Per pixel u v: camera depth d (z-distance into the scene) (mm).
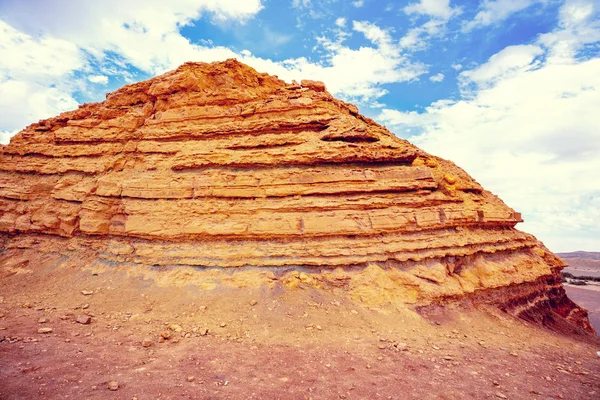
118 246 17266
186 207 16625
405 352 10836
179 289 14328
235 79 22156
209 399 7305
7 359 8305
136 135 20594
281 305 13141
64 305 13414
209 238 15922
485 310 15367
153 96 22219
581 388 9406
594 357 12828
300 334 11539
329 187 15992
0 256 19047
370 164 17344
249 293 13773
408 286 14516
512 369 10391
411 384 8758
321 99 19859
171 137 19500
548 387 9297
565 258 125125
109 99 23703
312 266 14773
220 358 9602
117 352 9508
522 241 20250
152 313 12938
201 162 17688
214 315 12680
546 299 19531
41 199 20344
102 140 20781
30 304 13227
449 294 14703
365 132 17359
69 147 21219
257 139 17953
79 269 16922
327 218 15359
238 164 17406
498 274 16734
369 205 15758
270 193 16266
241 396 7547
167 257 15812
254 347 10500
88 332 10898
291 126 18312
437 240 15969
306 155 16797
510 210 21609
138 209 17219
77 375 7867
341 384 8477
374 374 9180
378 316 13094
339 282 14273
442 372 9664
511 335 13711
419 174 16672
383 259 14922
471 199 19094
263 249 15203
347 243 15148
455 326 13477
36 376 7617
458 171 21688
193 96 20500
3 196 20703
